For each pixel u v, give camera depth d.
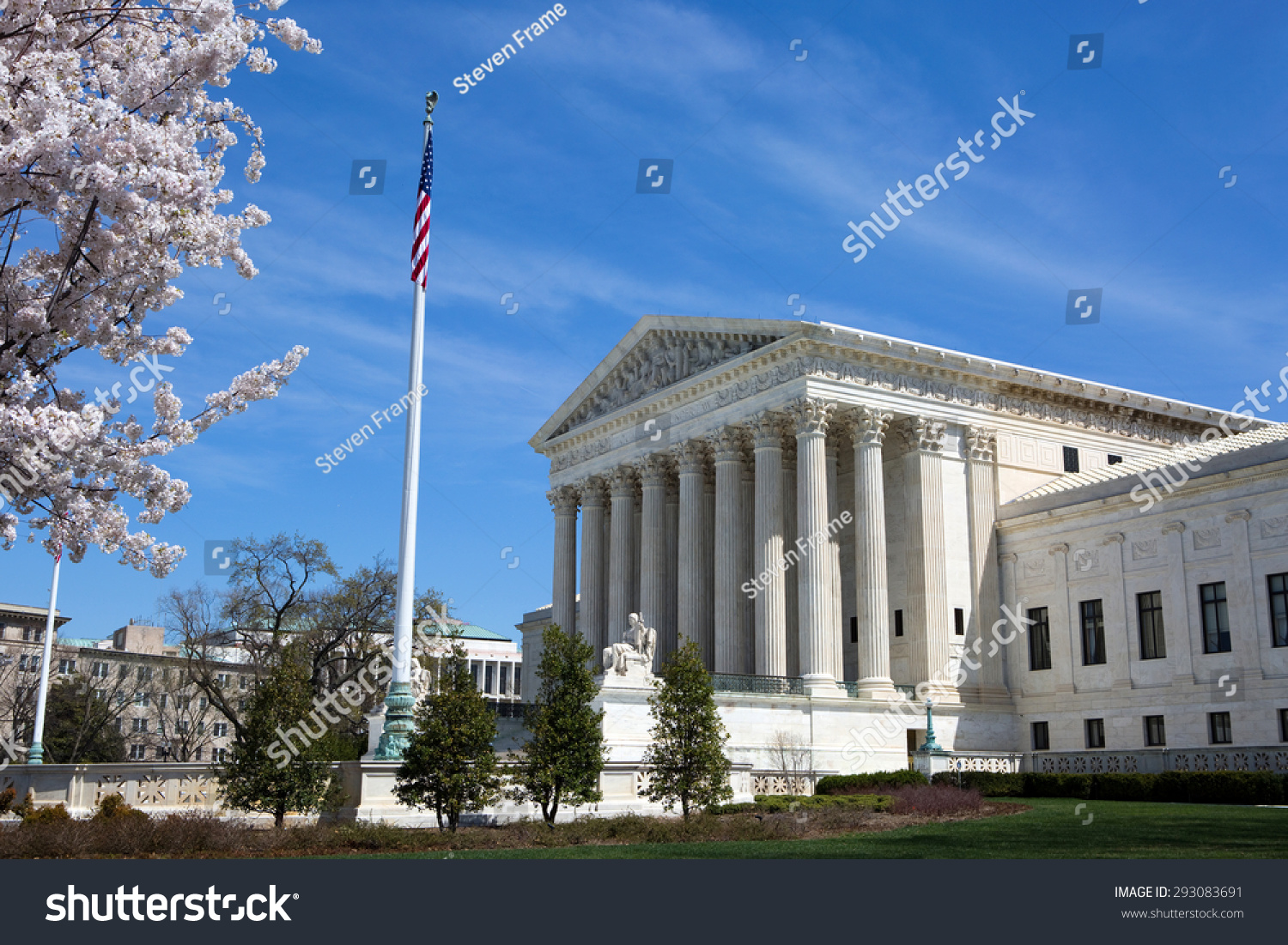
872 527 71.81
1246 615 62.84
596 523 94.19
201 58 22.50
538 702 42.59
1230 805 48.88
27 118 20.59
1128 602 69.12
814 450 71.12
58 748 122.19
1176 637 66.25
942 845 30.58
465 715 37.78
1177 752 62.00
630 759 58.62
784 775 61.75
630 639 63.16
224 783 41.97
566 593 96.12
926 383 76.31
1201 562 65.50
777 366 74.62
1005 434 79.19
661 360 86.88
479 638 193.88
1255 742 61.41
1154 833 33.34
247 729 42.09
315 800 41.44
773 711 65.56
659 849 31.16
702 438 81.00
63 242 22.83
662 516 86.81
